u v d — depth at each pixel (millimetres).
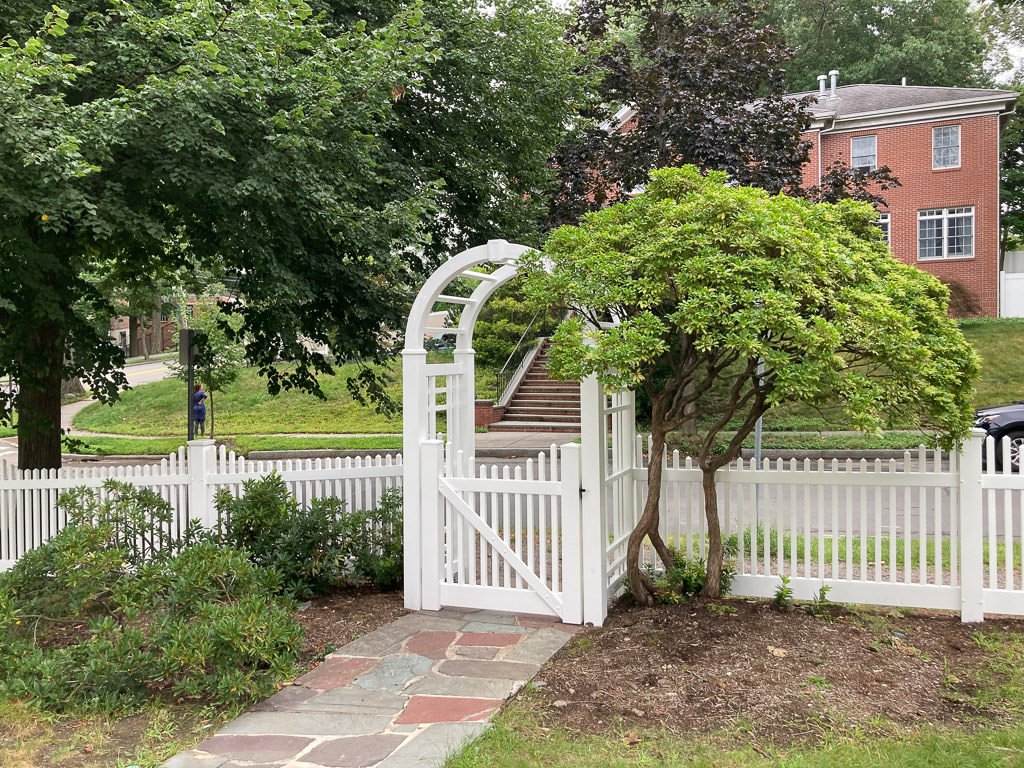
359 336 10516
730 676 4543
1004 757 3553
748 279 4820
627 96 14031
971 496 5484
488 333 23312
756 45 13688
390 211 8836
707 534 6414
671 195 5668
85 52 7414
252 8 7246
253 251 8203
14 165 6230
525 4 12008
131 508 6125
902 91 26828
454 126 11492
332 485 7352
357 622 5879
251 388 24875
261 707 4375
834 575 5902
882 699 4258
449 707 4281
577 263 5211
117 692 4426
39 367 8695
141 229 7582
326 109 7715
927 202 25484
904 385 5074
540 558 5836
